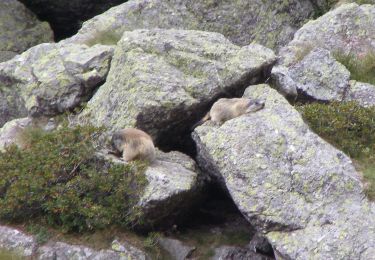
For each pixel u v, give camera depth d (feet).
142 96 113.09
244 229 108.17
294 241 91.56
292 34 146.10
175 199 101.35
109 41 142.10
